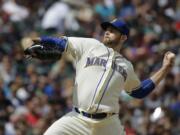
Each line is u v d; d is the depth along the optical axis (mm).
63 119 24750
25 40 25109
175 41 52750
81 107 24609
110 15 55938
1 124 42438
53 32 54406
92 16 55625
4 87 46500
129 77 25344
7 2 58031
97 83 24578
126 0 57000
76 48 24953
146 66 49000
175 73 47656
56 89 47219
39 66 50625
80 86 24703
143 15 55062
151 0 56844
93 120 24531
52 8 55438
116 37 25438
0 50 52625
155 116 33594
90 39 25281
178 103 45000
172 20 55844
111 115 24750
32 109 44406
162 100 45281
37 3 58156
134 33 53031
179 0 57375
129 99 44938
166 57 26188
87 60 24875
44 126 42688
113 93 24781
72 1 56188
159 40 53062
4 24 55656
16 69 50312
